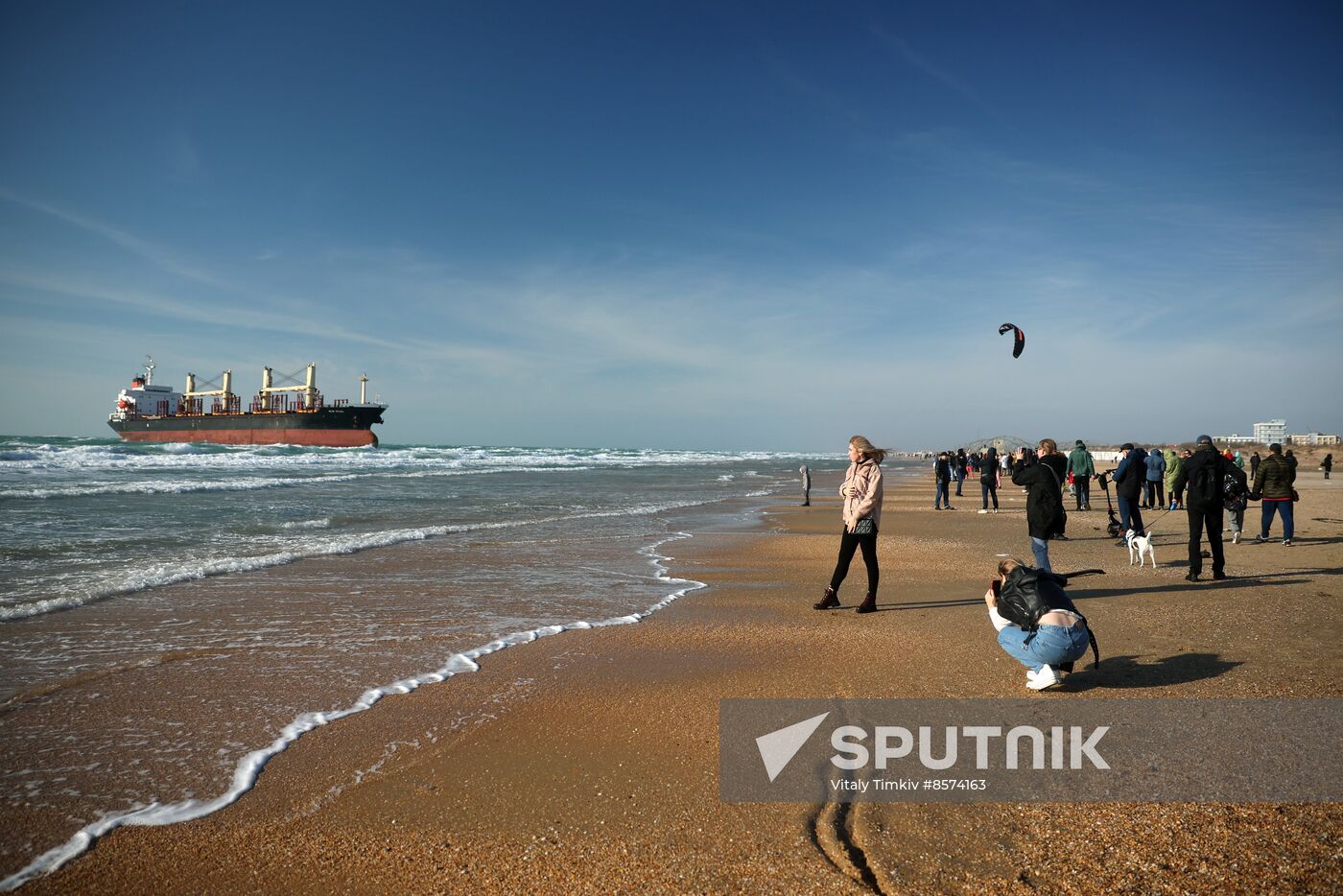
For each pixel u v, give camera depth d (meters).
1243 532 13.84
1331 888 2.53
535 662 5.52
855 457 7.50
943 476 20.62
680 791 3.41
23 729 4.12
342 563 9.87
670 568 10.16
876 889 2.62
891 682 4.97
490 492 24.34
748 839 2.97
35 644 5.79
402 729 4.18
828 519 18.03
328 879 2.71
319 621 6.71
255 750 3.87
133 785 3.47
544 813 3.20
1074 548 11.96
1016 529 15.32
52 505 15.79
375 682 5.02
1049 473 7.84
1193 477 8.45
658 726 4.23
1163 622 6.49
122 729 4.15
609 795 3.37
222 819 3.15
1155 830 2.97
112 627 6.32
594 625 6.68
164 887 2.66
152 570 8.74
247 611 7.01
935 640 6.13
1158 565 9.88
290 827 3.09
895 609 7.41
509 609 7.36
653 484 32.94
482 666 5.41
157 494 19.23
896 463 95.19
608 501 22.42
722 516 18.36
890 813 3.17
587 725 4.25
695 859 2.83
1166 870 2.69
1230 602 7.27
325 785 3.48
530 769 3.65
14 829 3.06
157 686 4.87
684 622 6.86
